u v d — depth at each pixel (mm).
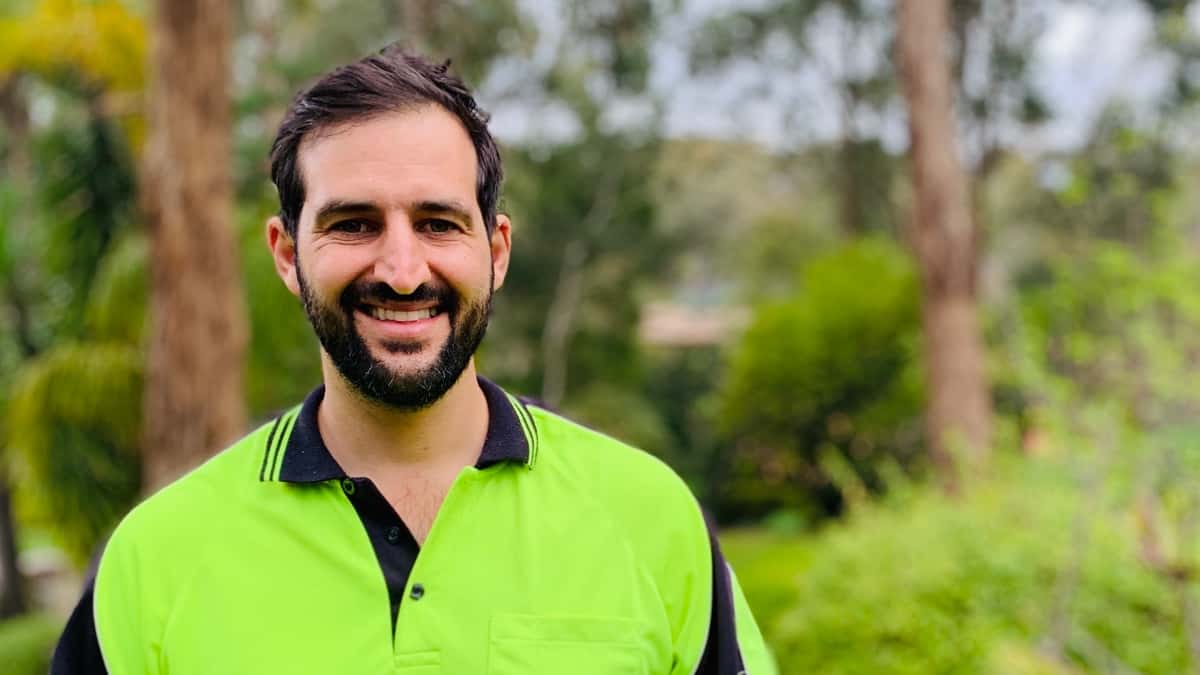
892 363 17141
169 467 7000
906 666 5344
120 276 8469
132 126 8906
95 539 8508
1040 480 5672
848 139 25688
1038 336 5980
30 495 8750
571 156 21594
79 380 8250
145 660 1444
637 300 22719
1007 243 21859
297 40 20500
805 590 6496
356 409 1513
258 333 8891
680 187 24484
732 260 31344
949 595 5422
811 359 17344
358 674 1398
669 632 1529
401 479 1527
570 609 1467
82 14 8969
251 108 11789
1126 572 4918
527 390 21609
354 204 1435
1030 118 22141
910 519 6570
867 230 27141
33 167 9883
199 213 6996
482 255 1502
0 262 9609
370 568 1440
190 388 6969
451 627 1429
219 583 1444
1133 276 5742
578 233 21594
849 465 16953
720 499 20594
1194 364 5348
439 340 1463
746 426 18188
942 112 11117
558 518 1520
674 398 23469
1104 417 4688
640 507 1564
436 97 1491
